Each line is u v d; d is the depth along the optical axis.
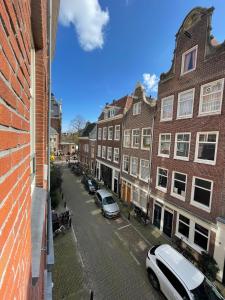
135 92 15.70
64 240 10.72
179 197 10.43
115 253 9.64
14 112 1.06
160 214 12.09
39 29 2.64
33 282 1.92
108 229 12.08
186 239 9.80
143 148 14.14
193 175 9.47
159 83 12.08
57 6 4.79
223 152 7.93
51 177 16.48
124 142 17.41
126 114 17.03
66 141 55.16
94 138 27.78
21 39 1.22
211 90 8.60
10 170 0.98
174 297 6.04
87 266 8.67
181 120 10.24
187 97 9.98
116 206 14.04
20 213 1.29
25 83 1.45
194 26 9.45
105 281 7.83
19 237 1.25
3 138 0.85
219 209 8.12
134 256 9.43
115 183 19.86
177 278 6.17
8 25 0.88
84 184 22.80
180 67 10.36
